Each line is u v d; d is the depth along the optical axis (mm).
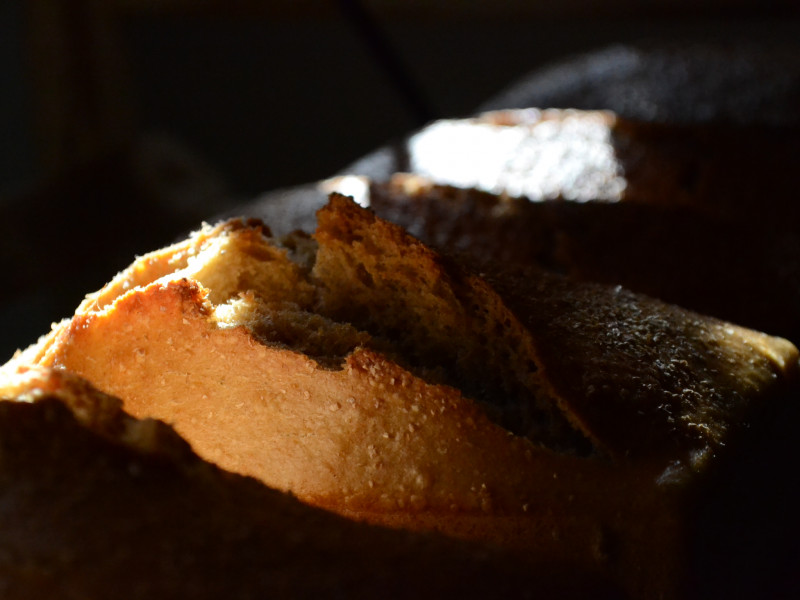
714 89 456
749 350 270
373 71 1119
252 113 1185
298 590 197
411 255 248
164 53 1146
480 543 217
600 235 358
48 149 1035
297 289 257
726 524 236
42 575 192
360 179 392
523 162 398
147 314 235
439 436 230
